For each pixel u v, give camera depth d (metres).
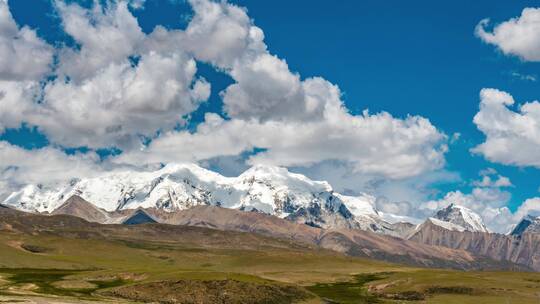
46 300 159.62
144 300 188.62
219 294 192.88
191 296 190.75
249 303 189.75
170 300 188.25
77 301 162.75
